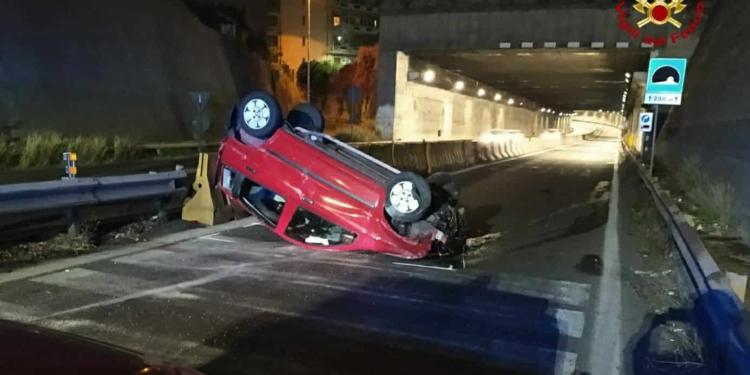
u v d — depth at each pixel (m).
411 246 7.50
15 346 2.18
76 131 26.22
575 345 4.98
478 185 18.27
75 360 2.20
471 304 6.05
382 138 32.56
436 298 6.22
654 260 8.20
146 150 23.11
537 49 29.27
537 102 73.81
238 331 4.99
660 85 16.09
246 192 8.38
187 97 34.94
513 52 30.61
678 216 8.45
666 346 5.00
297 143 7.80
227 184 8.30
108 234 8.45
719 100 14.12
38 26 27.28
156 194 9.25
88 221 8.20
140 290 6.03
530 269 7.68
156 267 6.99
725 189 9.99
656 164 20.72
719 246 7.96
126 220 9.02
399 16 32.03
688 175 13.69
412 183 7.12
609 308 6.03
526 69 38.38
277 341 4.81
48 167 17.06
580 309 5.99
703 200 10.53
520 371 4.43
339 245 7.67
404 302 6.03
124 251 7.74
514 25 29.48
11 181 13.28
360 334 5.06
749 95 11.04
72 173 8.71
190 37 38.28
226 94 39.62
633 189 17.89
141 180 8.87
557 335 5.22
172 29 36.69
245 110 7.82
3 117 23.25
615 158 37.94
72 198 7.77
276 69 54.19
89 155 19.66
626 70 35.41
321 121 9.18
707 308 4.98
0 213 6.78
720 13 21.86
